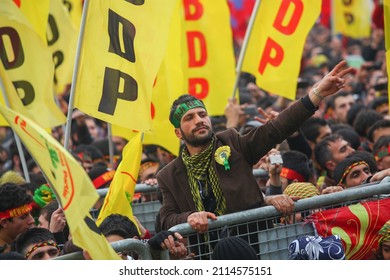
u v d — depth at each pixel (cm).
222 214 1581
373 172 1991
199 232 1493
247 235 1552
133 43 1611
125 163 1702
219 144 1614
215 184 1589
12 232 1747
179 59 2138
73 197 1185
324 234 1589
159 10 1609
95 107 1614
